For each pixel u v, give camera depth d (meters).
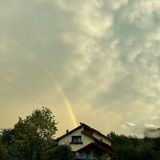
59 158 43.22
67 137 63.06
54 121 33.34
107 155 61.38
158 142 71.38
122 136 86.25
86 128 64.50
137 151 65.75
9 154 31.34
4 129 40.56
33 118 32.69
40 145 31.75
